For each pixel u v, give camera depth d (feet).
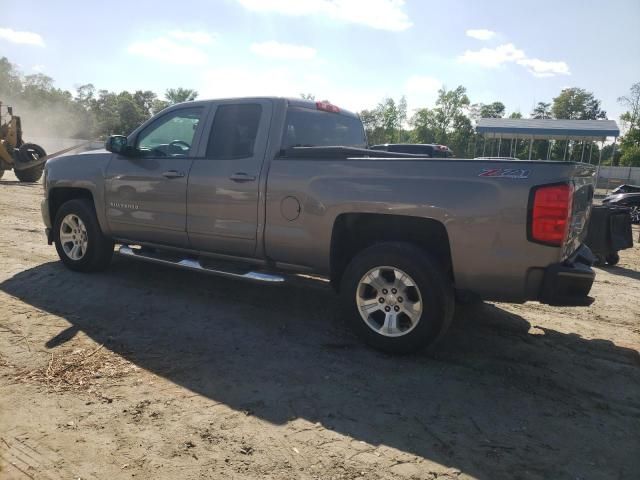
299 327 15.60
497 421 10.57
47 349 13.17
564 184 11.48
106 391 11.17
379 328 13.71
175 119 17.81
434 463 9.04
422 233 13.93
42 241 26.18
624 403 11.64
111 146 18.11
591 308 19.40
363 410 10.78
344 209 13.73
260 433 9.77
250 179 15.30
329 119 17.92
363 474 8.64
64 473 8.41
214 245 16.52
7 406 10.36
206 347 13.83
